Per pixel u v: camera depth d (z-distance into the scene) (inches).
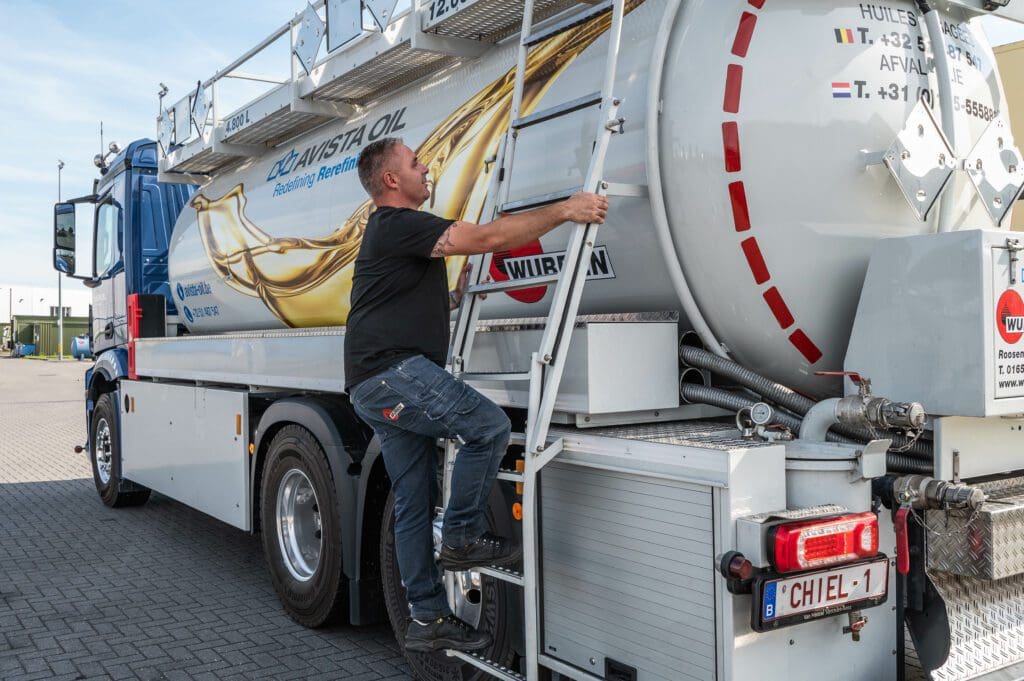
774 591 93.0
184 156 255.6
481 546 117.3
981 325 98.7
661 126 119.5
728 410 125.3
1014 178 126.1
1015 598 113.2
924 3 119.0
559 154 135.3
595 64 133.7
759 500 97.6
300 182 210.4
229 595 203.5
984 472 109.7
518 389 125.2
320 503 170.7
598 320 131.0
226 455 212.7
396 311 116.6
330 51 183.6
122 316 307.1
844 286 116.0
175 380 264.5
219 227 248.4
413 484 121.4
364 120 196.1
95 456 323.6
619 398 116.3
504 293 150.7
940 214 118.2
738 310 118.9
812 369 120.0
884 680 106.0
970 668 106.6
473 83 163.0
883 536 105.7
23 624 182.9
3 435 542.0
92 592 205.9
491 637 121.7
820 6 115.9
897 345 107.3
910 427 101.0
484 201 147.2
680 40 119.9
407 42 160.7
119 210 312.2
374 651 166.9
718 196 115.5
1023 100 153.3
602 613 111.6
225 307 248.2
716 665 96.8
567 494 116.7
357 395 117.8
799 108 113.8
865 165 113.5
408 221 115.3
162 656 164.2
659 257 125.1
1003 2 125.7
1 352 2288.4
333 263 191.6
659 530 103.7
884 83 114.9
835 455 99.6
